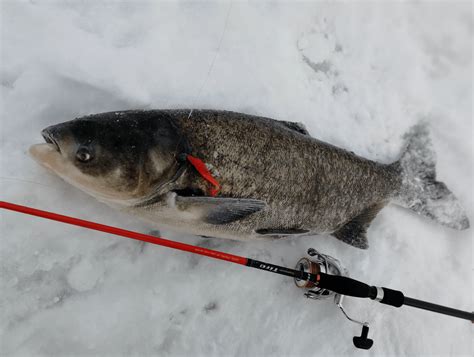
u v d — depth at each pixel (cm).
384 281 77
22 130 57
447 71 92
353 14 84
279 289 69
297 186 61
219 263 66
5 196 54
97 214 59
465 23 93
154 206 54
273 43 76
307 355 68
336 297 64
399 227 81
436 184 81
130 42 65
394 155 85
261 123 59
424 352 75
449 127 89
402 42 89
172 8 69
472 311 81
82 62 61
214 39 71
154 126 52
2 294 53
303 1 79
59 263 56
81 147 47
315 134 78
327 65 82
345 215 70
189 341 62
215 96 69
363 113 84
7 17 59
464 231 85
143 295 60
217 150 55
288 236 67
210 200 53
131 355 59
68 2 63
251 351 65
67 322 56
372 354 72
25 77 58
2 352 52
